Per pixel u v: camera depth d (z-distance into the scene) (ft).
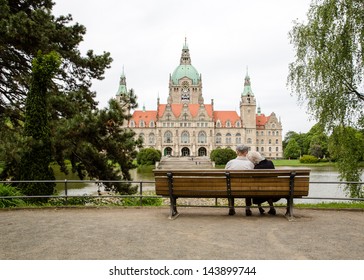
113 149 66.49
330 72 62.64
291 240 26.00
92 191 106.83
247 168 35.17
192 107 553.64
